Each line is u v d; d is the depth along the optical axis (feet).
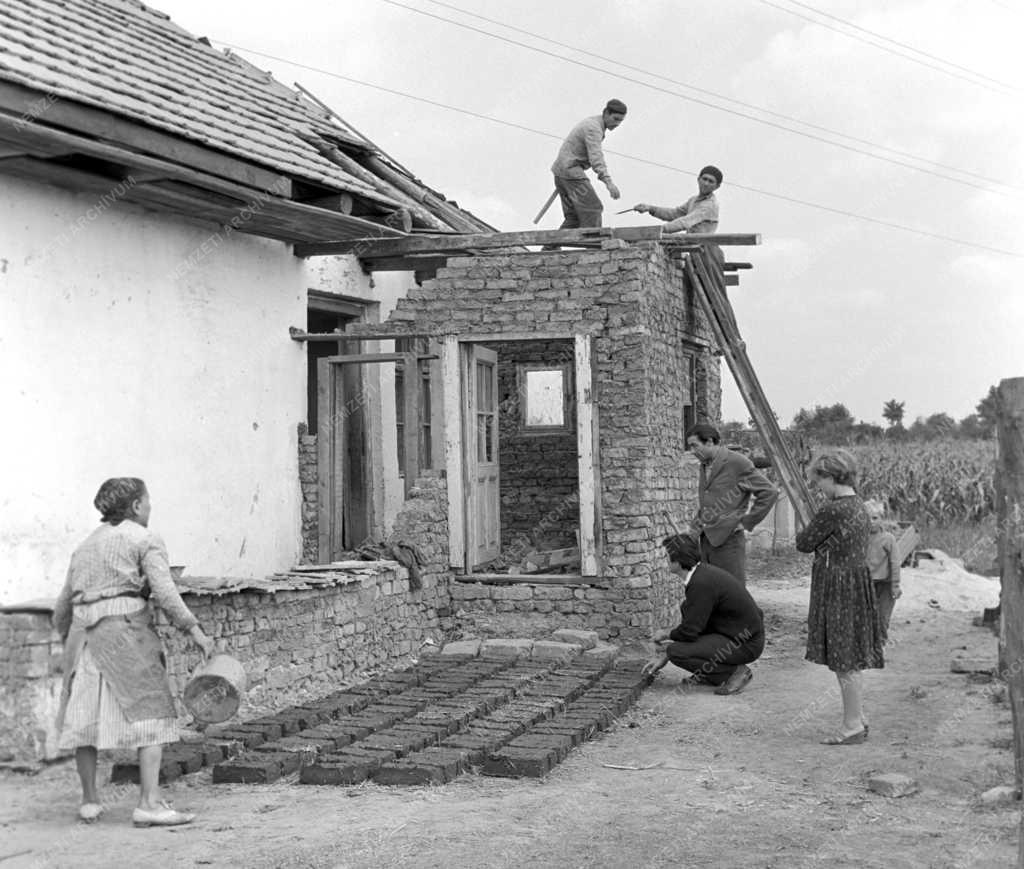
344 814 20.10
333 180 34.78
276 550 38.14
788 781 22.45
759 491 33.83
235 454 35.99
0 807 20.84
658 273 41.81
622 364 39.04
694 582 32.35
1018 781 20.59
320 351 48.75
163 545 20.17
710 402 53.88
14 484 26.91
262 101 39.60
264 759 22.91
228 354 35.70
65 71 26.81
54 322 28.30
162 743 19.88
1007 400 20.40
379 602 35.09
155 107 29.30
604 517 39.11
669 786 22.15
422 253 40.68
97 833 19.11
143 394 31.65
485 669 33.71
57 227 28.43
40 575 27.63
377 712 27.45
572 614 39.27
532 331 39.52
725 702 30.91
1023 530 20.27
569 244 39.65
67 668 19.99
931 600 52.34
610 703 29.01
